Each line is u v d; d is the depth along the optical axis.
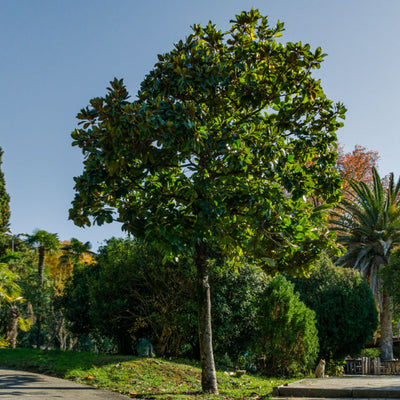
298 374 16.22
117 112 8.81
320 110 10.93
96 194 10.15
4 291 19.98
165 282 16.97
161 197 9.78
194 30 11.05
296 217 10.49
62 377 10.49
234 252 12.05
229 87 10.09
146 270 17.06
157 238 8.92
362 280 24.17
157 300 17.39
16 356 13.09
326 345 22.33
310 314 17.20
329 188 11.45
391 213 32.09
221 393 10.04
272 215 9.69
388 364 24.39
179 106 8.80
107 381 10.16
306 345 16.28
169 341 17.69
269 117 11.05
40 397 7.70
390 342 30.25
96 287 17.80
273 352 16.20
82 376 10.47
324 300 22.78
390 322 30.56
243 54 10.26
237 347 18.47
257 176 10.09
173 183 10.61
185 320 16.06
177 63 9.78
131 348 19.28
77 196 9.96
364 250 31.39
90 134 9.45
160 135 8.91
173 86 10.02
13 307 27.95
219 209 8.85
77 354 13.95
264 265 12.26
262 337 16.72
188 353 19.52
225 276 16.61
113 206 10.35
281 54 10.45
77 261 38.25
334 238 11.53
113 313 17.22
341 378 11.99
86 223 9.99
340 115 10.91
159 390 9.79
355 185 33.47
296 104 10.83
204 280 10.61
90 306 19.45
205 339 10.23
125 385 9.94
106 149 8.99
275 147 9.89
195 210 9.05
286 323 16.30
